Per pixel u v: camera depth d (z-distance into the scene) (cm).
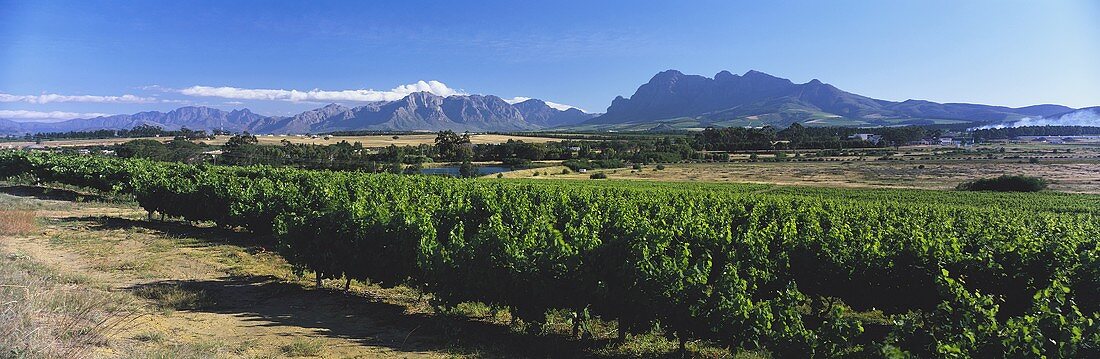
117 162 3309
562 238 979
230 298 1109
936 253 987
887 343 683
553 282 870
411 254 1059
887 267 1002
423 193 2200
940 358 610
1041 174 7981
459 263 934
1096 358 577
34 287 893
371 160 8550
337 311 1052
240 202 1825
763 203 2319
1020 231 1393
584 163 9706
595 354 848
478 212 1585
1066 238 1172
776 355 750
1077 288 955
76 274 1195
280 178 3003
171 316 934
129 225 2041
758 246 1018
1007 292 978
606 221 1342
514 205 1653
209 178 2216
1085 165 9206
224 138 13925
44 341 637
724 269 828
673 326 833
